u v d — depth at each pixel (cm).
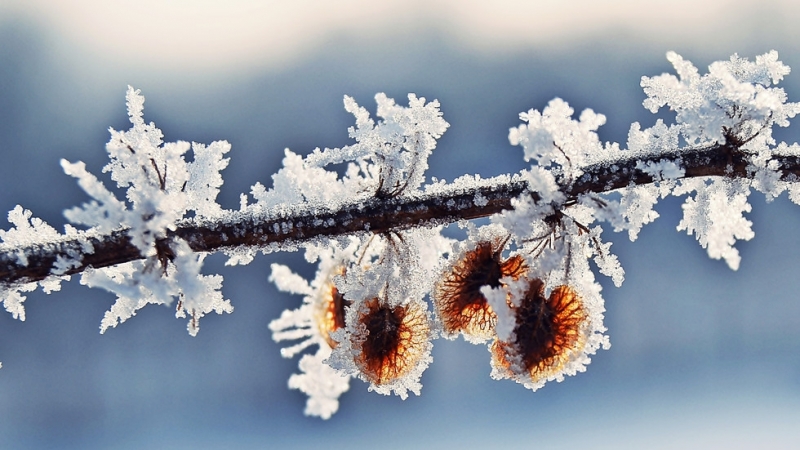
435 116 31
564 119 30
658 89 31
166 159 30
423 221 31
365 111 31
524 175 31
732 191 31
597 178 30
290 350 38
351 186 31
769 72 31
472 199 31
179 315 31
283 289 37
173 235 30
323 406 39
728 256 32
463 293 31
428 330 31
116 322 31
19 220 30
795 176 31
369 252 32
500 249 31
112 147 30
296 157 31
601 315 31
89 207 29
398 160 31
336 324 34
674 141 31
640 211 31
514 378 31
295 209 31
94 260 30
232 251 31
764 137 31
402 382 31
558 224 30
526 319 30
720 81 30
